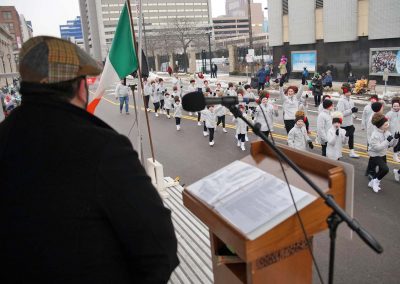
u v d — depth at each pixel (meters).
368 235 1.76
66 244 1.37
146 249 1.43
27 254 1.38
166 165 10.05
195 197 2.19
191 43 61.75
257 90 25.70
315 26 28.02
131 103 23.98
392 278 4.61
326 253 5.21
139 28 6.06
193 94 1.95
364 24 24.42
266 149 2.46
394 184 7.77
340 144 8.19
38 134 1.42
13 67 59.50
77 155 1.39
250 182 2.12
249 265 1.97
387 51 22.98
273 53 32.62
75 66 1.52
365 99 19.14
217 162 10.19
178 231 5.11
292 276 2.09
